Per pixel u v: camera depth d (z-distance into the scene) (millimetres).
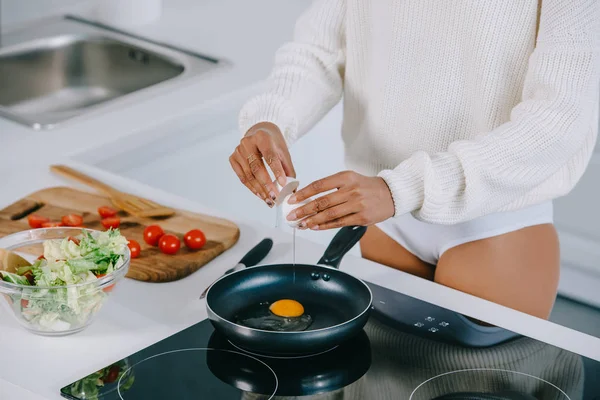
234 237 1590
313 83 1731
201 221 1656
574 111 1357
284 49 1784
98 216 1675
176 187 2305
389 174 1357
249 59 2559
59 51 2658
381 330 1337
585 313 2898
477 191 1362
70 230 1414
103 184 1811
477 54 1501
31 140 2059
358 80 1723
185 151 2283
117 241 1316
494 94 1518
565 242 2840
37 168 1913
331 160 2725
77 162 1945
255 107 1700
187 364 1232
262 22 2865
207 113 2271
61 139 2062
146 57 2611
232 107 2336
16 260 1321
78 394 1154
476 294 1653
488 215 1617
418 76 1598
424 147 1641
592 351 1298
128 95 2311
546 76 1371
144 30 2736
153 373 1208
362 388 1187
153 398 1149
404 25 1572
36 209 1692
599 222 2752
